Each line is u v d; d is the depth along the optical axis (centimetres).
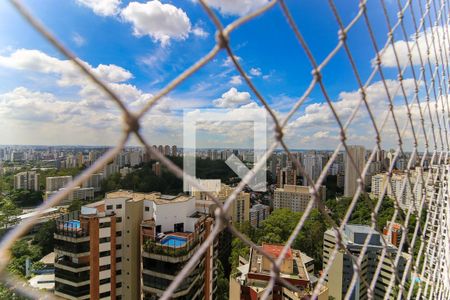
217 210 84
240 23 83
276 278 101
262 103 94
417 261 252
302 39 106
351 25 133
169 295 72
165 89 70
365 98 147
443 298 268
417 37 222
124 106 64
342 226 142
